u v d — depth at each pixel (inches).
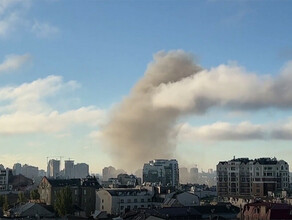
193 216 7534.5
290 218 6146.7
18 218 7696.9
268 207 6323.8
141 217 6919.3
